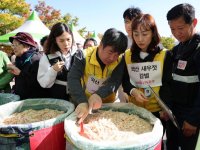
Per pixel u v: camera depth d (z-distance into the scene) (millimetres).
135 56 1915
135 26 1801
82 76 1927
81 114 1594
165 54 1896
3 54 2830
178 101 2031
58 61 2162
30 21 7578
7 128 1502
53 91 2270
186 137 1992
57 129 1623
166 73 1897
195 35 1908
